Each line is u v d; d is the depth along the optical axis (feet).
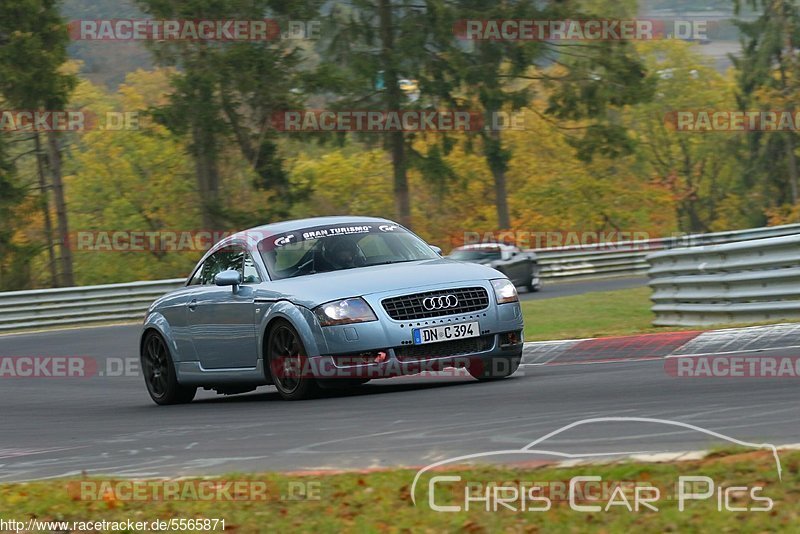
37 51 385.09
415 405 76.89
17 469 66.74
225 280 91.09
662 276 143.23
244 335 91.76
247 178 440.86
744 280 124.36
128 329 229.25
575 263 353.51
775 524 39.47
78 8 402.11
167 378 102.12
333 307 83.56
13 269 437.17
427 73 410.93
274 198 441.27
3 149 421.59
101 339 206.08
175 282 285.43
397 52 393.09
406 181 418.72
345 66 401.90
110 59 517.96
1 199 421.59
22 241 454.40
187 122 402.11
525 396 77.05
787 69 555.69
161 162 567.18
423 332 83.51
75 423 91.25
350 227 96.37
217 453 64.95
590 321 166.50
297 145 454.81
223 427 76.28
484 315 85.97
